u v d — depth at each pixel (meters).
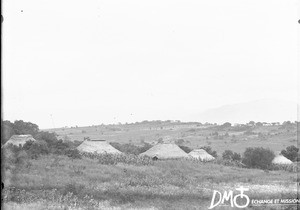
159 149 69.31
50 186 35.81
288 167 56.97
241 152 118.69
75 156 52.28
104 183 38.94
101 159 53.19
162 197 33.28
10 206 28.23
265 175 47.69
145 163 54.38
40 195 31.84
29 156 45.22
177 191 34.53
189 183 40.47
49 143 55.72
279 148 119.94
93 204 30.81
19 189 32.56
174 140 165.00
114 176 43.34
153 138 179.88
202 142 154.12
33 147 49.44
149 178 43.22
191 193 33.72
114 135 190.88
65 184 36.47
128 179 41.84
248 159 66.00
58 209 29.11
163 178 43.78
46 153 50.28
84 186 36.34
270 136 146.62
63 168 43.72
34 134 63.69
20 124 62.22
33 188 34.69
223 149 130.62
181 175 46.66
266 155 65.50
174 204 31.58
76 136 180.38
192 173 49.38
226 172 50.88
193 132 188.12
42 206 29.23
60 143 56.25
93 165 48.28
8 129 55.16
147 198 33.28
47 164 44.06
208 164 58.47
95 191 34.41
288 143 127.38
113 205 31.33
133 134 192.38
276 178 43.16
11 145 47.28
